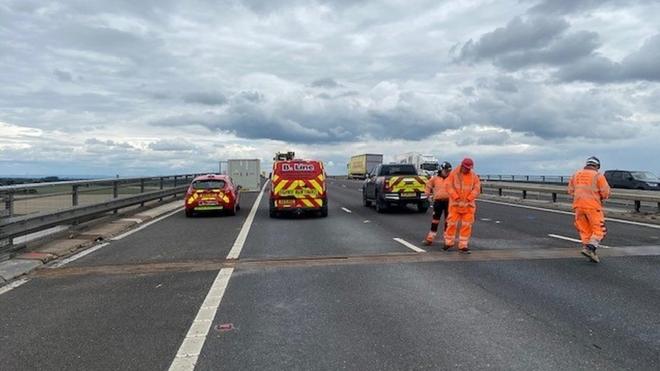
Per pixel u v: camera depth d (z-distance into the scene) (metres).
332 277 8.72
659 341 5.43
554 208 22.66
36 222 11.63
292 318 6.40
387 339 5.59
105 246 12.41
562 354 5.09
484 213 20.23
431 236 12.34
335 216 20.22
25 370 4.87
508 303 6.94
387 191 21.14
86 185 15.39
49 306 7.11
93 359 5.12
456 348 5.29
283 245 12.45
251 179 45.06
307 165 19.81
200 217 20.06
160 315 6.60
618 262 9.72
